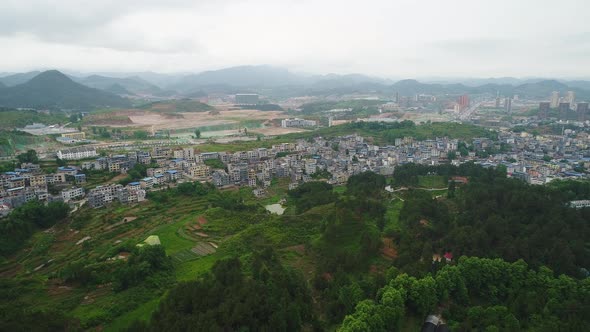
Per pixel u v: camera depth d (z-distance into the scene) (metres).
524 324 152.50
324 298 169.88
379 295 161.50
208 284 163.50
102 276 192.88
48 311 157.50
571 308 155.12
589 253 197.62
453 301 169.50
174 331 133.75
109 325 160.38
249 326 143.00
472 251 195.38
